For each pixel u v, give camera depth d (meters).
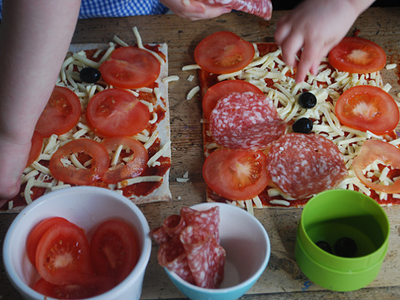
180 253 0.40
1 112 0.43
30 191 0.52
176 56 0.64
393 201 0.51
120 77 0.59
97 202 0.45
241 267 0.45
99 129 0.54
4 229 0.50
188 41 0.65
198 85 0.61
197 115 0.58
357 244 0.47
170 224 0.42
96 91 0.60
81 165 0.53
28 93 0.42
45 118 0.55
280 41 0.59
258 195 0.52
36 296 0.37
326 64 0.63
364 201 0.45
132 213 0.43
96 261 0.44
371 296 0.45
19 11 0.39
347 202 0.46
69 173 0.52
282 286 0.46
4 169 0.46
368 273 0.43
